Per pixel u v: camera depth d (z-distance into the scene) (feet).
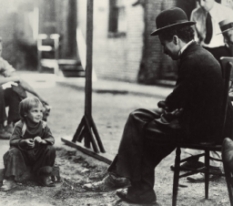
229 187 10.82
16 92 19.97
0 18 63.82
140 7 47.06
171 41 11.74
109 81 50.80
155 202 12.32
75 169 15.94
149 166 11.95
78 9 62.18
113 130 23.61
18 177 13.42
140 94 39.93
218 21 17.11
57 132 22.34
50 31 65.67
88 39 17.26
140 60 47.65
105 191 13.44
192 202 12.66
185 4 19.74
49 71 61.41
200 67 11.30
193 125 11.53
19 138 13.55
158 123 11.68
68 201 12.49
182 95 11.43
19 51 65.41
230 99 13.25
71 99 36.50
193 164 15.24
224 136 11.83
